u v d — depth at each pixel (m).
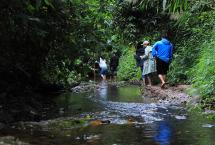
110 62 28.42
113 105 11.32
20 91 11.41
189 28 17.45
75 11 11.53
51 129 7.59
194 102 10.81
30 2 9.35
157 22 21.05
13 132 7.25
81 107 10.97
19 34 9.93
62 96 14.05
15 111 9.05
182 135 7.09
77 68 13.22
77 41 11.98
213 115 8.91
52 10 10.57
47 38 11.25
